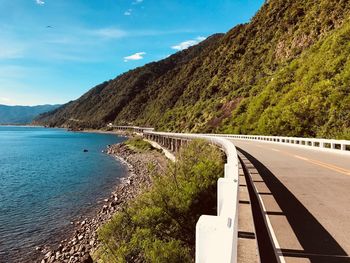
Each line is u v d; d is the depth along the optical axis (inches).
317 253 195.3
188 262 385.4
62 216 954.1
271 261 184.2
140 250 415.5
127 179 1551.4
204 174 535.8
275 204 314.7
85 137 6515.8
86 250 685.9
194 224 488.7
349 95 1413.6
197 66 7647.6
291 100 1882.4
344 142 902.4
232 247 103.1
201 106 3998.5
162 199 500.1
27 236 796.0
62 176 1683.1
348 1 2677.2
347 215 273.6
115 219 481.4
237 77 4023.1
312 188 392.2
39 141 5083.7
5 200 1157.1
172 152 2101.4
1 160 2469.2
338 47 1803.6
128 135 6914.4
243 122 2498.8
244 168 590.2
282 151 1008.9
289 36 3408.0
